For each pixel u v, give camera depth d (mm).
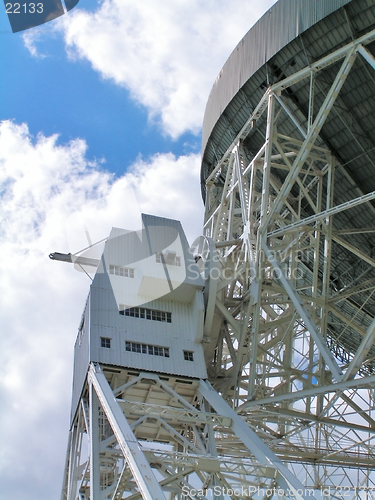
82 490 30750
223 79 39094
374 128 33406
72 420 36125
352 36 31016
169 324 33469
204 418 29078
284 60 34094
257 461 27938
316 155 35531
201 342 33344
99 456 27797
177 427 33531
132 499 25828
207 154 43000
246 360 34750
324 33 31875
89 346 31188
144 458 22906
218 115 39156
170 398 32312
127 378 31516
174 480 25703
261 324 34156
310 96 32750
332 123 34594
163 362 31922
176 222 36094
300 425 36344
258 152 36594
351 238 38812
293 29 32781
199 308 33469
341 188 36969
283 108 34875
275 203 33406
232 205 38156
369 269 39125
